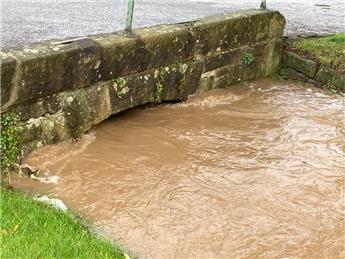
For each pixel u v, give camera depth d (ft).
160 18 23.99
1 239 12.00
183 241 13.41
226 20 20.59
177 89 19.61
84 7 25.23
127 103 18.01
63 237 12.47
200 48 19.88
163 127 18.44
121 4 26.48
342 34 25.50
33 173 15.21
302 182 15.98
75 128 16.63
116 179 15.48
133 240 13.32
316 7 32.12
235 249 13.29
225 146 17.71
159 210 14.39
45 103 15.66
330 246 13.61
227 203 14.83
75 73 16.07
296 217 14.51
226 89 21.62
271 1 32.65
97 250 12.35
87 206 14.32
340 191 15.70
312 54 23.50
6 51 14.93
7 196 13.65
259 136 18.54
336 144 18.38
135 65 17.76
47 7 24.64
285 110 20.68
